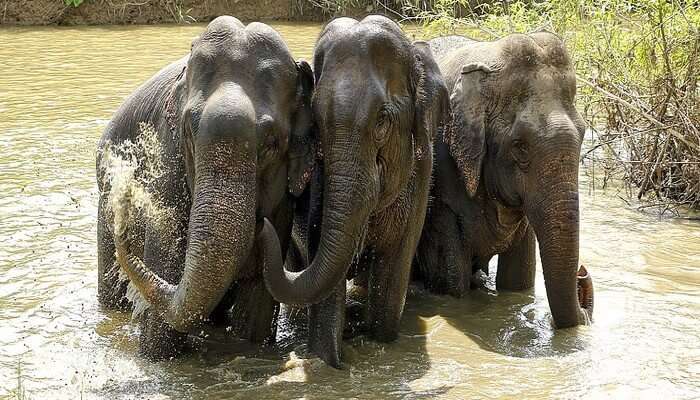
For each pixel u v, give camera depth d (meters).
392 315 10.02
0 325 10.08
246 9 36.38
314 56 8.98
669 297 11.20
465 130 11.16
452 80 11.97
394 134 8.88
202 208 8.01
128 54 27.45
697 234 13.52
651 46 16.03
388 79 8.73
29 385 8.73
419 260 11.92
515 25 17.98
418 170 9.77
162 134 9.32
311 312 9.52
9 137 17.42
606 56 16.41
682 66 15.88
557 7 17.53
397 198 9.68
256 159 8.27
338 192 8.47
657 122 14.62
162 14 35.69
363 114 8.42
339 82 8.51
